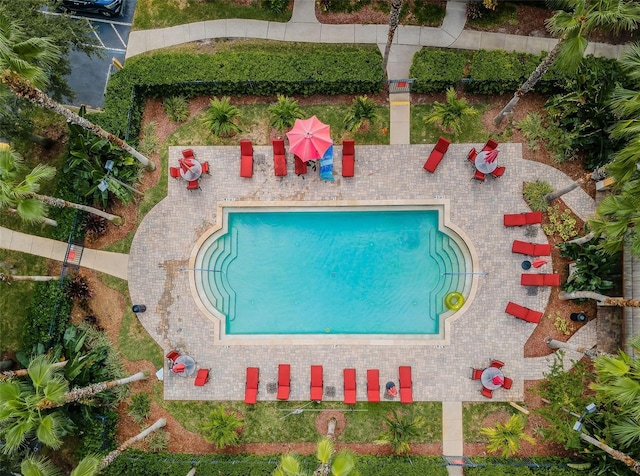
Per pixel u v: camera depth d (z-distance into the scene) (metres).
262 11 25.41
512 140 24.11
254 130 24.78
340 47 25.08
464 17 24.77
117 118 23.91
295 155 23.53
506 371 23.41
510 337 23.52
